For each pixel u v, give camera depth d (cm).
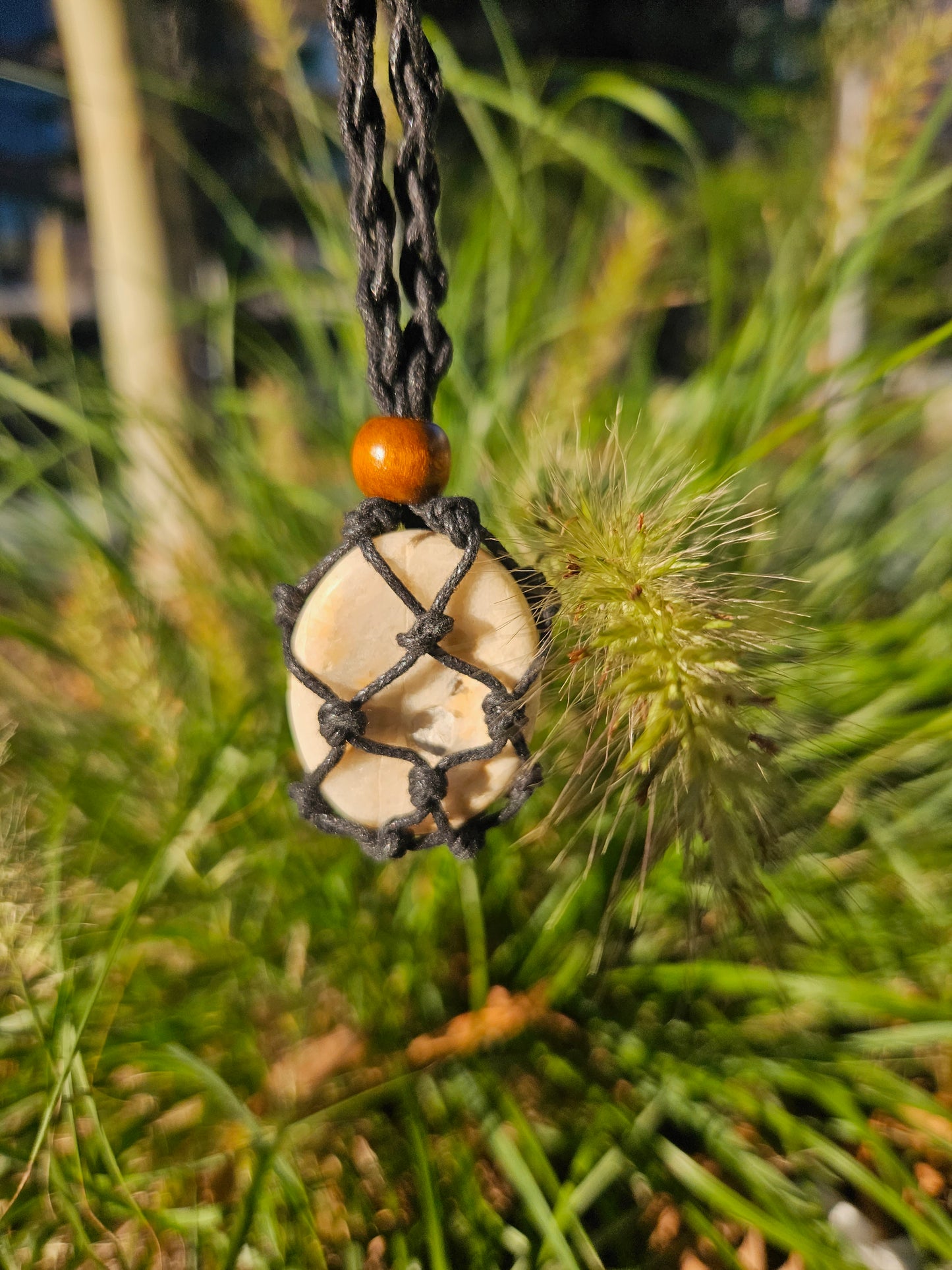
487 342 22
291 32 19
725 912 10
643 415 20
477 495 19
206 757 15
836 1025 16
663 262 23
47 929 14
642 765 9
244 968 16
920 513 20
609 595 10
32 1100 14
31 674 21
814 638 16
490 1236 13
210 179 22
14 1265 13
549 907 17
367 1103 15
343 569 10
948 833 17
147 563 22
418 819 11
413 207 10
